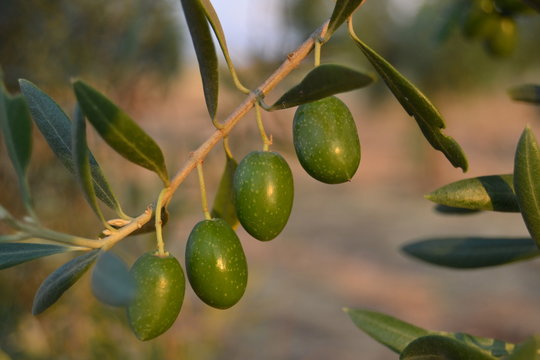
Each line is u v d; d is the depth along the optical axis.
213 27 1.03
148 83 3.48
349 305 8.55
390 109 14.46
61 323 3.21
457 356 0.95
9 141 0.99
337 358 7.04
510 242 1.44
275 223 1.08
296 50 1.05
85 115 0.88
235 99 2.82
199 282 1.05
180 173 1.03
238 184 1.09
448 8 2.17
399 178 17.66
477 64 9.17
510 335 7.62
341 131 1.08
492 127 23.55
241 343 6.35
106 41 3.26
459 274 9.84
